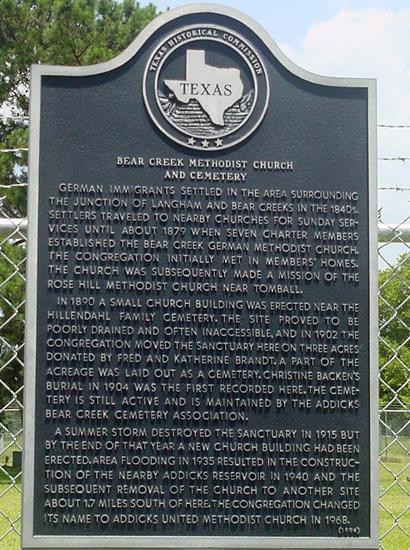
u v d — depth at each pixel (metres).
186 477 2.07
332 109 2.16
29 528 2.04
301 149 2.15
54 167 2.11
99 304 2.08
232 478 2.08
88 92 2.12
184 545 2.06
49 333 2.08
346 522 2.09
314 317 2.12
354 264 2.13
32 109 2.11
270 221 2.13
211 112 2.13
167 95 2.13
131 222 2.11
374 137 2.16
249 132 2.14
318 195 2.14
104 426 2.07
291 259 2.12
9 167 7.36
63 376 2.07
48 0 7.88
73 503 2.05
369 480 2.10
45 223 2.10
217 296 2.10
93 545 2.05
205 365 2.09
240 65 2.15
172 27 2.14
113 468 2.06
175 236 2.11
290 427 2.09
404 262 2.41
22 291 4.94
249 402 2.09
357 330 2.12
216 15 2.15
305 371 2.10
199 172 2.12
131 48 2.13
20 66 7.82
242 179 2.13
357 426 2.11
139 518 2.06
